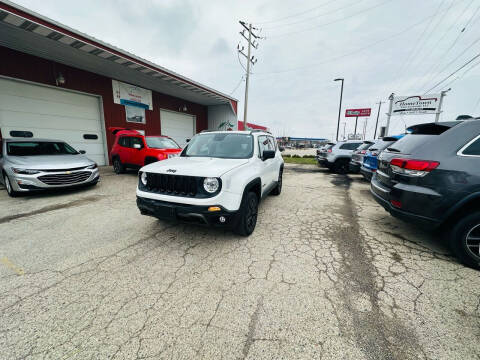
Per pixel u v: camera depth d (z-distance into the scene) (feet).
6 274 7.36
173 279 7.11
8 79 24.76
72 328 5.23
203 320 5.47
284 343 4.83
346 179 26.91
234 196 8.68
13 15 17.78
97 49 24.31
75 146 31.30
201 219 8.36
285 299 6.20
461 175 7.59
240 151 11.86
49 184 15.99
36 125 27.30
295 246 9.37
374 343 4.83
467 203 7.75
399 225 11.80
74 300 6.16
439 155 8.07
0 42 22.72
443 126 8.81
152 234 10.49
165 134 46.50
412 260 8.27
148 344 4.82
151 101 41.98
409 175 8.57
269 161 13.70
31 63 26.03
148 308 5.87
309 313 5.68
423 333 5.08
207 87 43.57
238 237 10.22
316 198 17.43
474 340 4.90
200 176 8.35
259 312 5.73
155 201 9.06
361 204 15.79
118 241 9.77
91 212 13.52
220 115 57.57
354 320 5.46
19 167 15.37
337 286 6.77
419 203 8.29
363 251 8.96
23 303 6.02
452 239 8.03
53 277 7.20
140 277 7.22
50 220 12.20
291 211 14.12
